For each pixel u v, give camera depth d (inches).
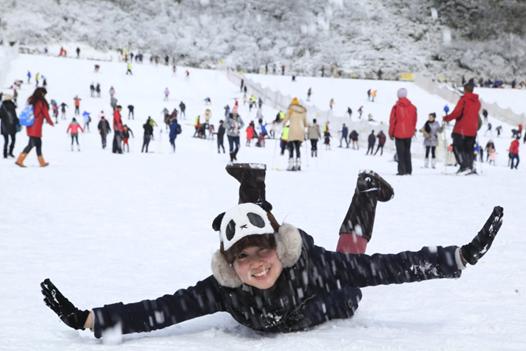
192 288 97.5
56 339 96.2
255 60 4303.6
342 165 798.5
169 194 369.7
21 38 3996.1
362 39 4313.5
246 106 2245.3
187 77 2581.2
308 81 2797.7
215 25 4409.5
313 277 94.9
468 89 510.3
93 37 4141.2
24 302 122.9
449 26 4384.8
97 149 1048.8
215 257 91.0
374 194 118.8
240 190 121.6
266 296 93.2
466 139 521.3
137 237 217.6
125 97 2219.5
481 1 4365.2
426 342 87.0
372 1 4473.4
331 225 241.8
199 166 647.8
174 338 96.1
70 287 138.3
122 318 93.7
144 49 4239.7
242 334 99.2
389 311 110.8
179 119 1915.6
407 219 255.9
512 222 240.5
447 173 549.3
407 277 92.4
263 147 1355.8
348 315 103.1
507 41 4330.7
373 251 182.9
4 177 465.1
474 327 96.7
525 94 2800.2
